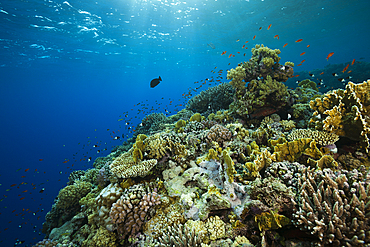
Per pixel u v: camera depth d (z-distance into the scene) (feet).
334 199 8.86
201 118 26.03
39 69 115.03
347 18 110.32
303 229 8.85
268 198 10.55
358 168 12.30
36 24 58.49
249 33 96.68
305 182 10.03
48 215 21.47
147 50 102.17
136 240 12.82
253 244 10.28
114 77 183.62
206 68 226.58
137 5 56.95
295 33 116.26
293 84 66.18
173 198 14.67
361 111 13.33
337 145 14.64
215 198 11.98
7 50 75.97
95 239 14.07
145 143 18.54
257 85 23.67
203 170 15.20
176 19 69.05
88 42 78.64
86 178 23.36
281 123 21.26
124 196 13.99
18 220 95.71
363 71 54.39
